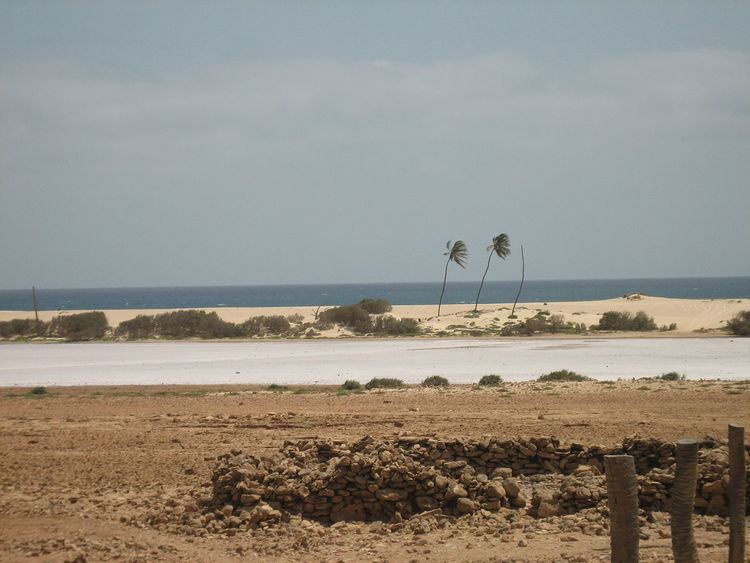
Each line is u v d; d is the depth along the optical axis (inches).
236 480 932.6
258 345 4097.0
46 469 1261.1
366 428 1515.7
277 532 855.1
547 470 1016.9
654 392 1955.0
